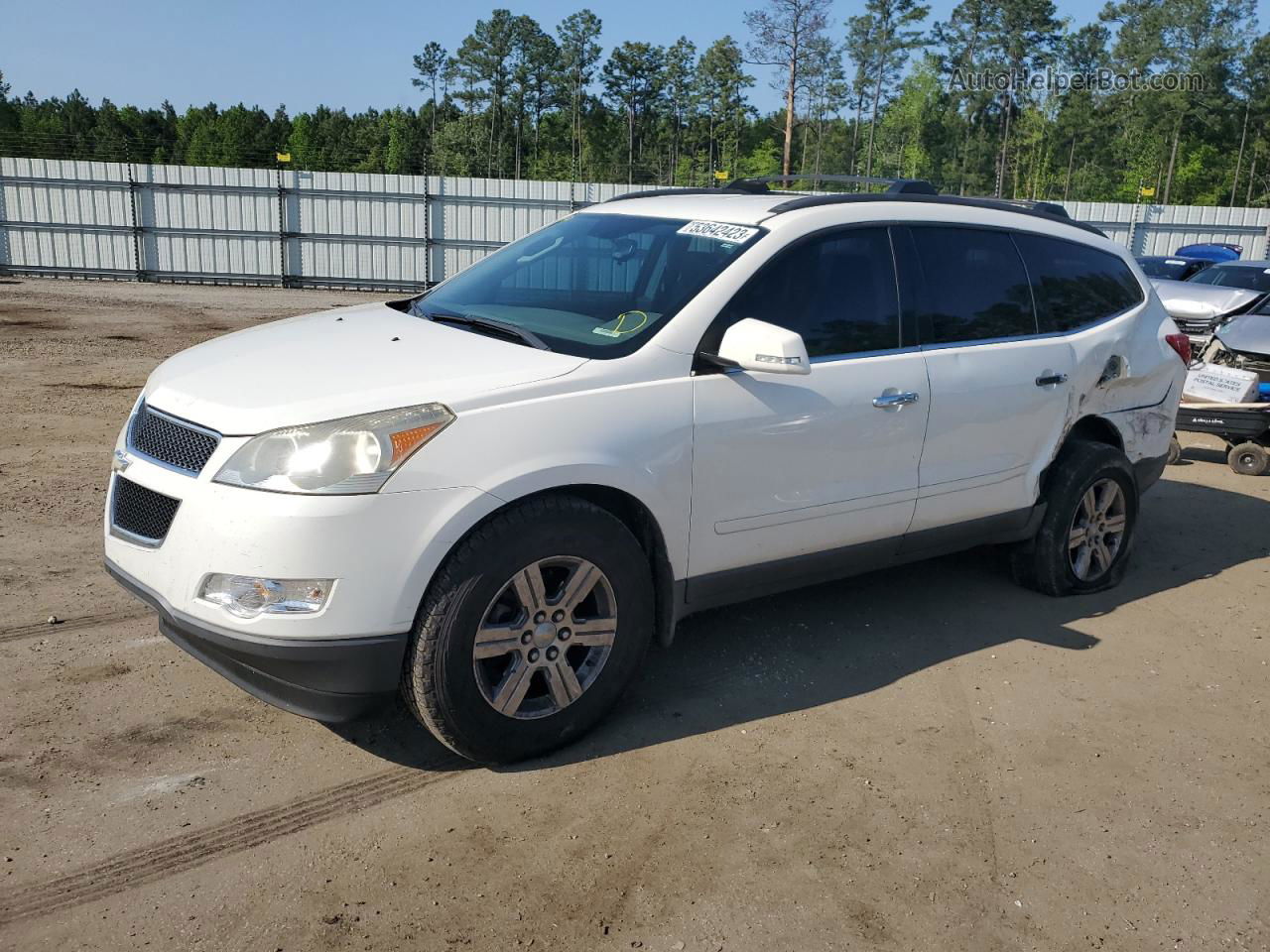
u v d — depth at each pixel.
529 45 102.62
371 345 3.56
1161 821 3.26
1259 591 5.47
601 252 4.12
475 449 3.06
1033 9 88.81
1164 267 16.64
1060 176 83.75
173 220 26.50
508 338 3.64
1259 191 88.12
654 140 98.94
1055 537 4.96
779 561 3.92
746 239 3.85
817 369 3.85
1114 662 4.44
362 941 2.54
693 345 3.56
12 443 7.34
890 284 4.17
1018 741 3.71
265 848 2.89
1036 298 4.74
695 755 3.49
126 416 8.54
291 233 26.80
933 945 2.65
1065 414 4.79
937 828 3.14
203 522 2.95
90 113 117.25
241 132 104.56
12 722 3.47
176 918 2.59
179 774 3.23
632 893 2.77
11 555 5.00
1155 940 2.71
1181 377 5.42
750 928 2.66
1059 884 2.92
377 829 3.00
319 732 3.52
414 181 26.84
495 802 3.16
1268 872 3.03
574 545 3.26
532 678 3.38
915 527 4.32
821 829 3.11
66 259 26.52
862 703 3.93
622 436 3.34
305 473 2.90
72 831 2.91
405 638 3.02
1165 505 7.23
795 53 69.06
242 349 3.62
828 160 86.25
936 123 84.00
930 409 4.18
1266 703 4.14
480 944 2.56
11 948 2.46
